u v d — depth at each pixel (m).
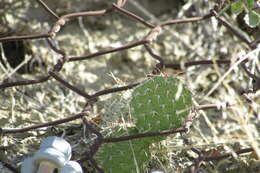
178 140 2.33
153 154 2.25
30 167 2.12
